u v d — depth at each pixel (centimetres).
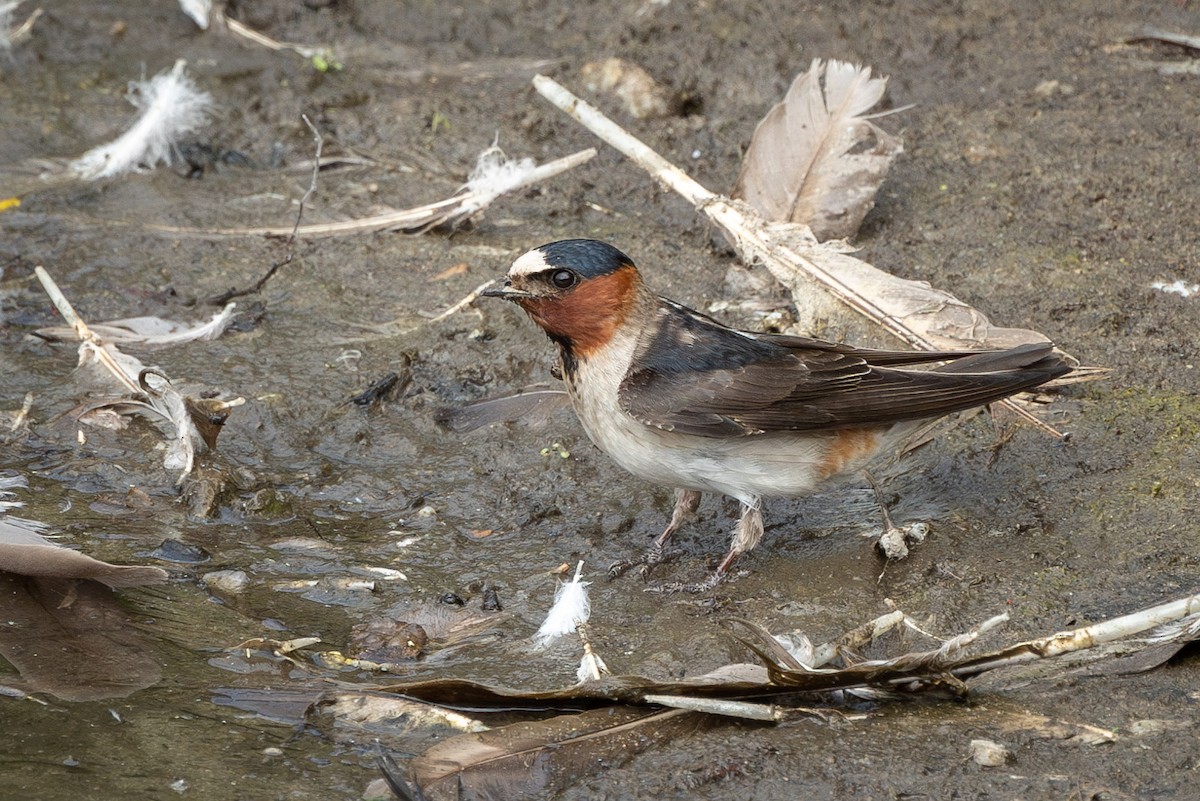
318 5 1869
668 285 1364
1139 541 994
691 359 984
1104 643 855
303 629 961
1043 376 985
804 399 970
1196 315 1250
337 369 1257
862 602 966
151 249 1432
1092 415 1132
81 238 1445
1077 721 827
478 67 1753
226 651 931
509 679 902
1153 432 1106
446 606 982
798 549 1042
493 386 1239
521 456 1153
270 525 1082
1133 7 1795
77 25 1792
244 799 780
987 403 980
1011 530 1027
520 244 1448
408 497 1116
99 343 1238
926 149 1538
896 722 835
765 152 1409
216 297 1356
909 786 776
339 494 1120
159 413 1183
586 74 1688
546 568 1030
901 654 906
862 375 982
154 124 1584
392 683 896
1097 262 1336
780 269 1272
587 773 800
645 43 1741
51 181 1537
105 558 1029
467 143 1606
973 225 1404
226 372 1249
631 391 975
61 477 1130
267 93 1688
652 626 959
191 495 1103
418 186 1535
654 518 1086
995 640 911
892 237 1394
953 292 1302
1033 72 1669
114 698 875
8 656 917
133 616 968
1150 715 828
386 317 1334
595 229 1468
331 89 1702
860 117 1404
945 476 1096
